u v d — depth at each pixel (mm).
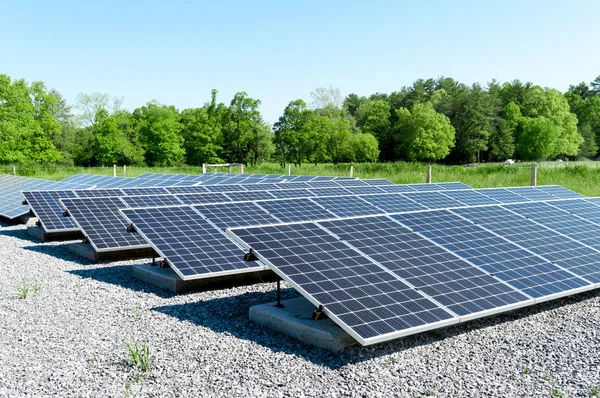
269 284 13078
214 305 11102
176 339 8969
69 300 11375
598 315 10312
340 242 10125
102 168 75812
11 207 24672
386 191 23406
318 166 80562
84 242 15891
